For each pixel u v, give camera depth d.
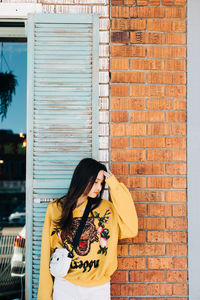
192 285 2.65
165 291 2.65
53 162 2.65
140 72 2.72
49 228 2.24
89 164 2.18
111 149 2.69
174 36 2.75
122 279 2.64
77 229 2.15
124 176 2.68
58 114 2.66
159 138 2.71
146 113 2.71
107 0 2.72
